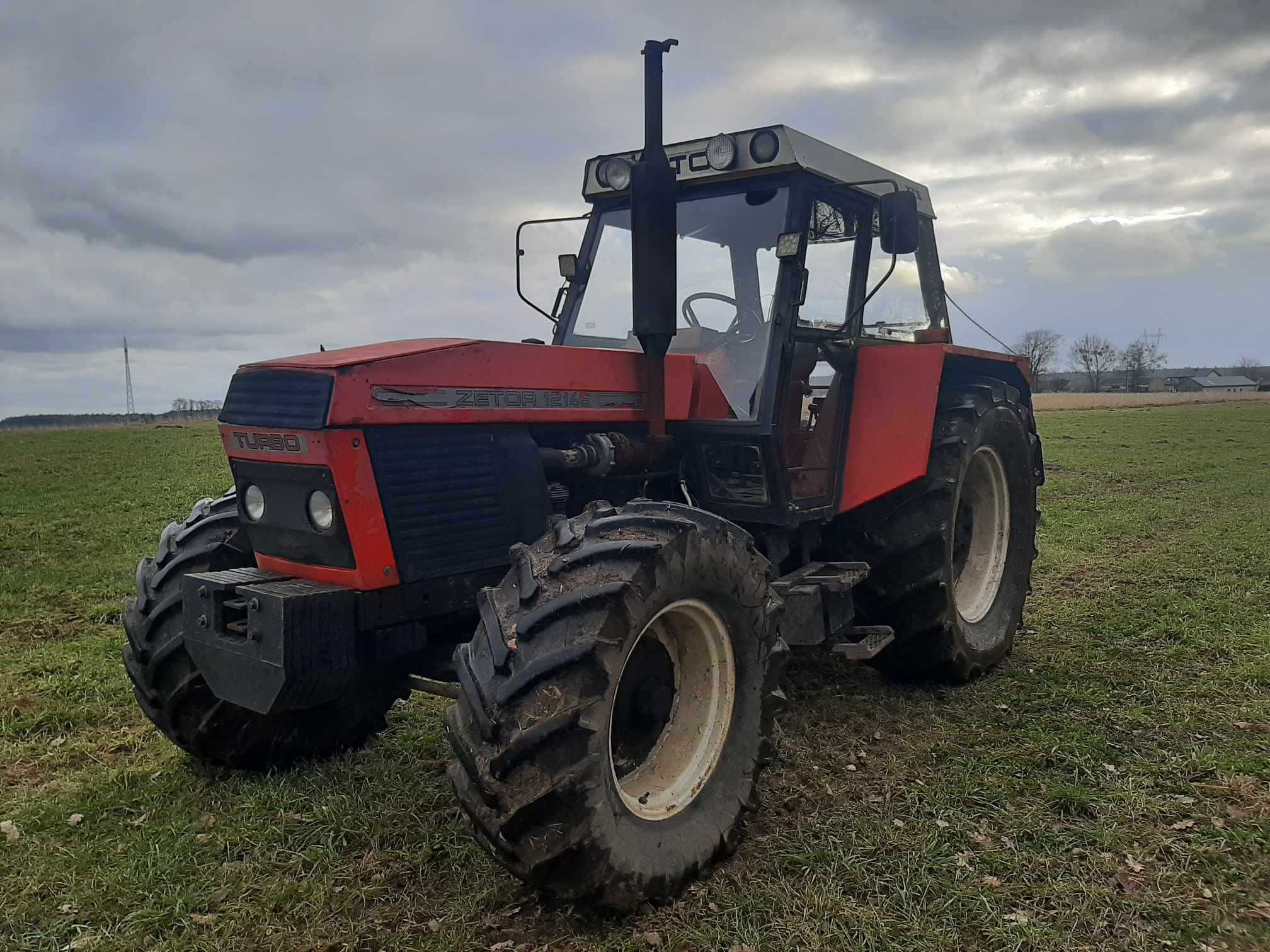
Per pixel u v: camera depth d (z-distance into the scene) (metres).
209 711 3.38
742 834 3.02
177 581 3.39
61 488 13.71
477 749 2.47
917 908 2.70
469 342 3.11
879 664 4.57
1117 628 5.38
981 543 5.01
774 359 3.80
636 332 3.46
